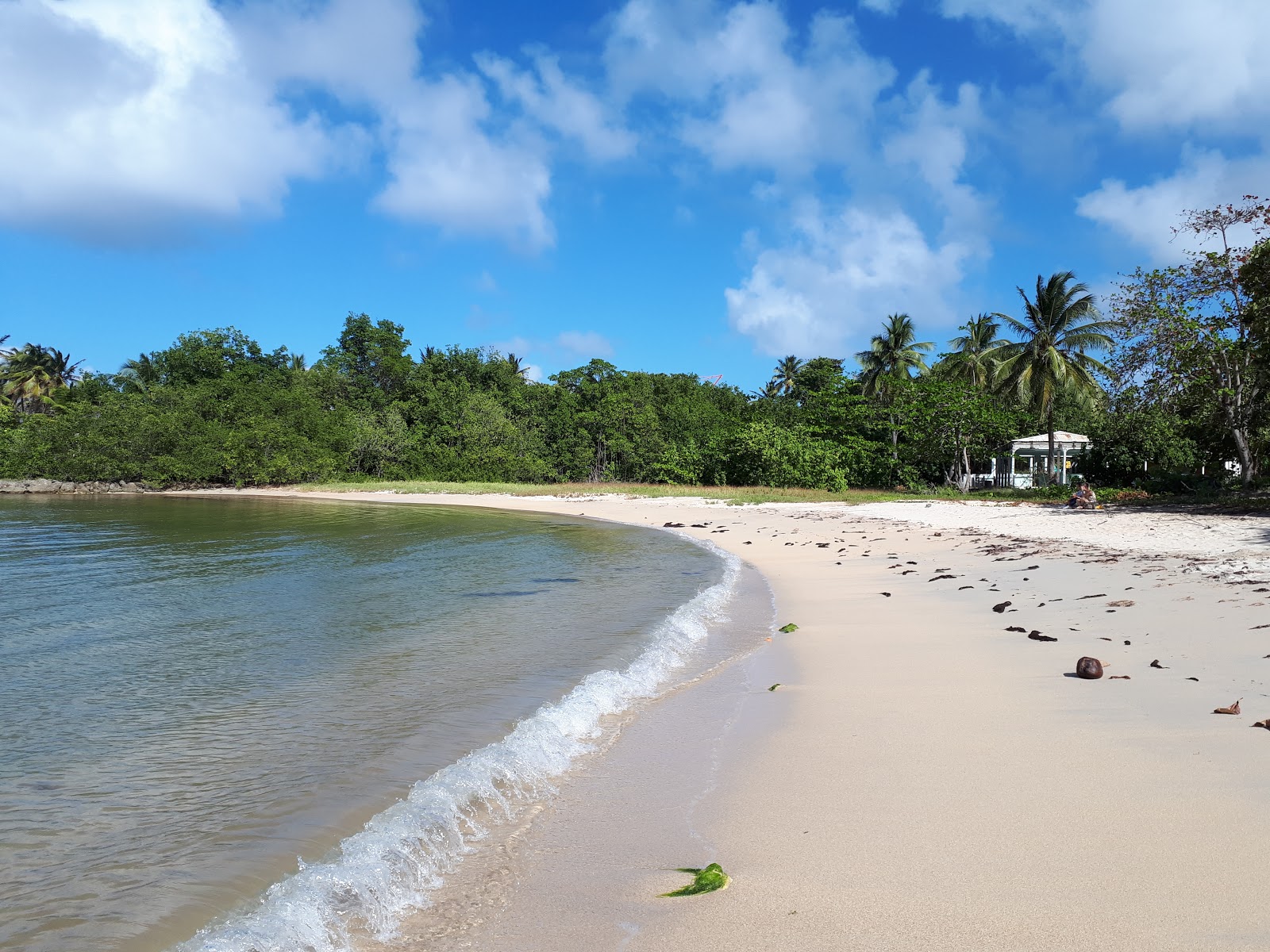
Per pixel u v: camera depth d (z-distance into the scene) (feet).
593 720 20.36
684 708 21.33
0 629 32.86
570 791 15.76
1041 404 131.34
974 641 26.94
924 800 14.14
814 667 25.00
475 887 11.96
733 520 92.07
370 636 31.04
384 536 75.51
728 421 198.70
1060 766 15.24
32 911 11.47
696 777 16.19
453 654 27.94
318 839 13.88
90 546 65.98
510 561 56.29
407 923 10.96
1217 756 15.14
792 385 252.42
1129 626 27.02
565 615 35.22
